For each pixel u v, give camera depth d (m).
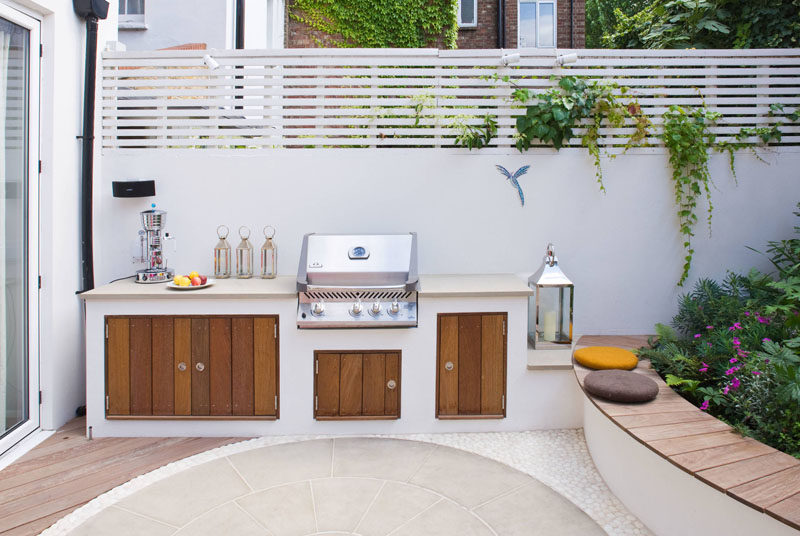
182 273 4.35
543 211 4.38
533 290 4.10
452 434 3.75
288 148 4.42
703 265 4.44
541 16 10.98
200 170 4.32
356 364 3.70
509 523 2.72
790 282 3.70
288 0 7.77
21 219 3.54
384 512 2.81
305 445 3.56
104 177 4.29
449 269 4.40
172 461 3.36
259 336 3.67
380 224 4.37
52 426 3.75
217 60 4.33
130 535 2.61
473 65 4.32
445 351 3.71
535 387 3.77
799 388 2.66
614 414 2.96
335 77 4.68
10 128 3.42
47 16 3.67
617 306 4.43
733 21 5.38
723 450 2.54
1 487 3.03
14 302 3.49
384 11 7.57
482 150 4.35
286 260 4.38
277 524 2.70
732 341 3.32
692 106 4.43
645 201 4.39
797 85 4.48
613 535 2.65
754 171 4.41
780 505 2.08
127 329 3.64
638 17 6.41
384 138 4.44
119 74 4.25
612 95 4.27
